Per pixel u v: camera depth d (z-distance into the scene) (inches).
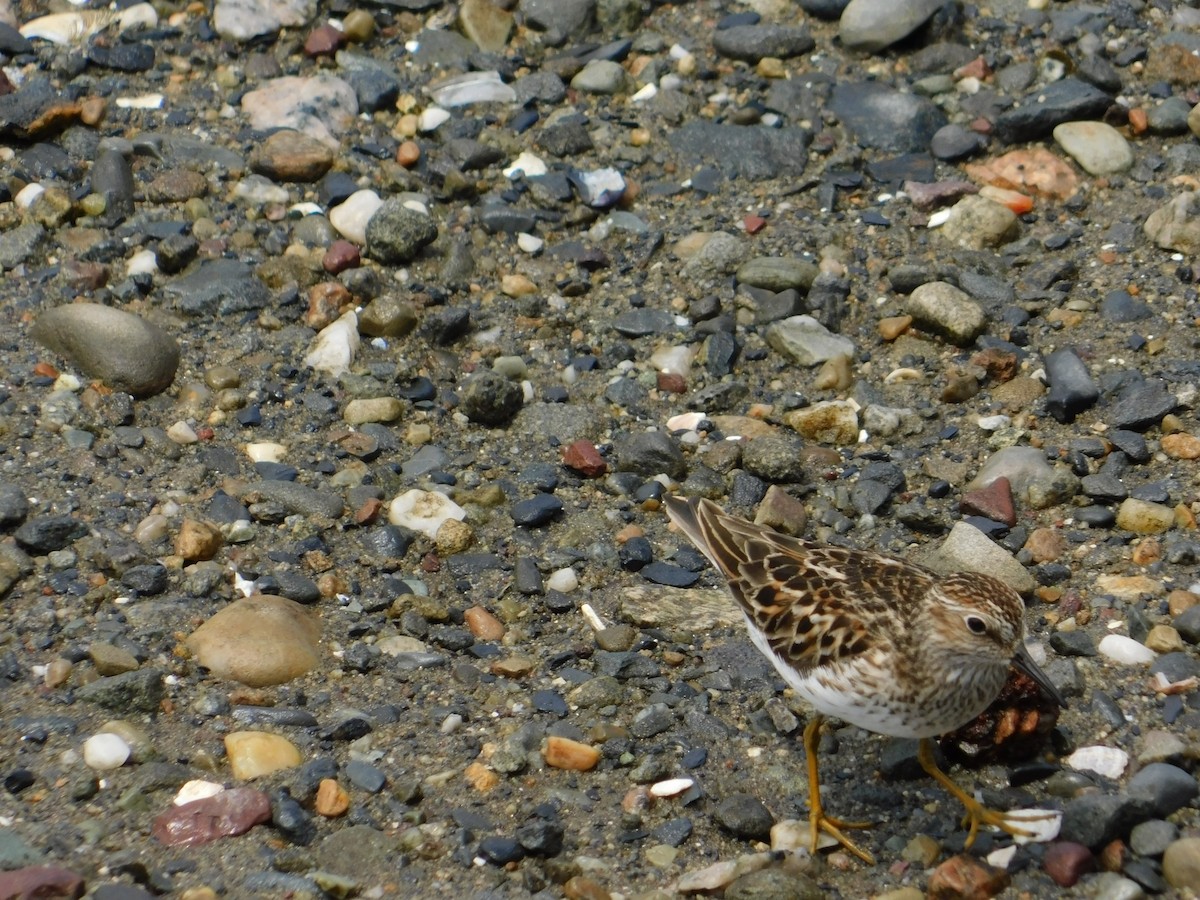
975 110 591.8
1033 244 532.4
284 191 553.0
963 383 474.9
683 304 520.4
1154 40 608.7
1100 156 558.6
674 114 599.5
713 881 314.3
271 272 515.8
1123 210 542.9
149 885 305.1
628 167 577.9
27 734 344.2
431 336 502.0
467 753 352.8
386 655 384.5
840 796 345.4
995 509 426.9
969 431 465.1
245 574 406.3
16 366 468.1
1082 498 433.7
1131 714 357.7
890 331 501.0
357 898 310.8
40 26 616.4
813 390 486.3
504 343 506.0
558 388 489.1
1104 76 582.6
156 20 628.7
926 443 461.7
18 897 292.0
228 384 475.2
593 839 331.3
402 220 524.4
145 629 380.5
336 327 496.1
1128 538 418.0
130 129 575.2
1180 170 555.5
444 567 420.5
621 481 451.2
